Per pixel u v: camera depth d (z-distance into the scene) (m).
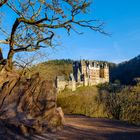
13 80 14.30
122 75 127.81
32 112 13.28
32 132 11.91
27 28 19.27
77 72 124.88
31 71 19.88
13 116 12.42
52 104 13.84
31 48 19.34
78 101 22.58
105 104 21.11
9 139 10.92
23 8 18.33
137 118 17.89
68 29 18.98
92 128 14.67
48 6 18.33
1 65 17.64
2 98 13.45
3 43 18.36
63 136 12.35
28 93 13.71
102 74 136.75
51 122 13.33
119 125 16.17
